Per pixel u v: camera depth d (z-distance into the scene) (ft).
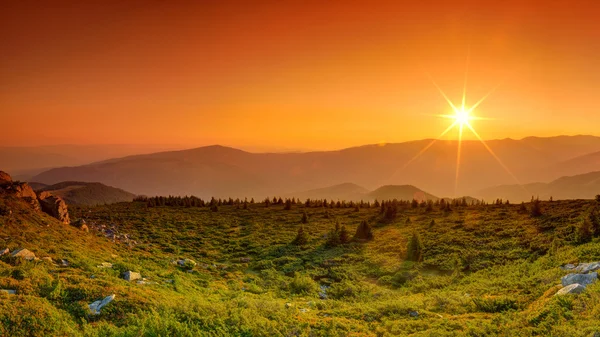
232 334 55.31
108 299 60.54
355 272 141.79
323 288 123.85
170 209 316.60
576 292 67.67
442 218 230.68
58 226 126.82
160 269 114.11
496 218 204.64
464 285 113.80
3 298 52.60
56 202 146.41
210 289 100.17
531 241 148.77
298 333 60.49
